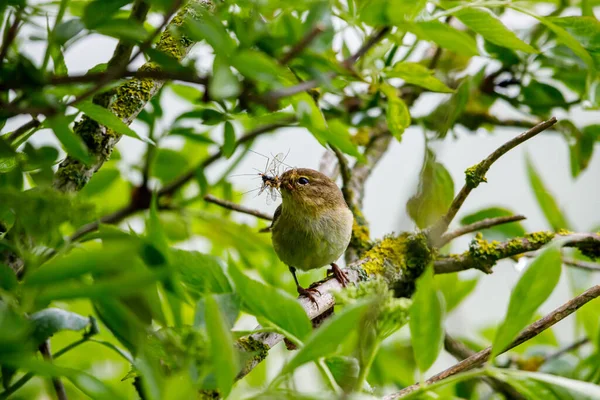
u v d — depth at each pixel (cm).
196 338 434
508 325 469
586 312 1001
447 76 1181
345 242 1097
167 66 442
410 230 974
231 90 409
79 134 642
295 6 517
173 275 475
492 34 689
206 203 1152
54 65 573
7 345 382
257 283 453
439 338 461
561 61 1056
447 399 464
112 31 439
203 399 525
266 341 644
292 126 1017
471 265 935
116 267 364
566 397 464
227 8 557
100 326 848
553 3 1080
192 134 975
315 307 848
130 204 1045
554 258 463
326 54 652
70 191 619
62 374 396
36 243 459
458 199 886
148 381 408
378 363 1004
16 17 484
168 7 441
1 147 465
